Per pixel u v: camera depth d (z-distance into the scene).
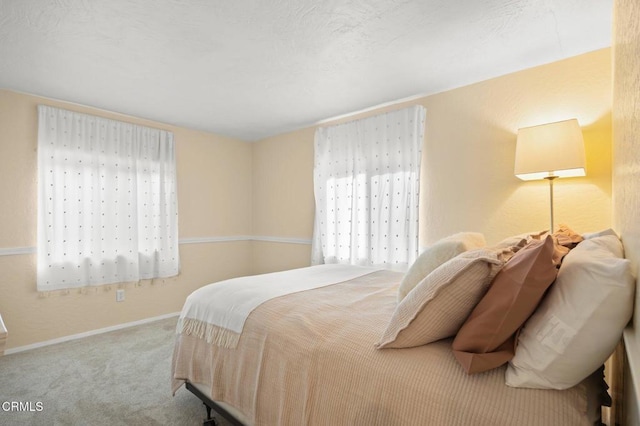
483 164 2.53
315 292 1.77
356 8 1.68
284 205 4.06
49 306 2.79
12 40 1.94
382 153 3.03
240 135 4.18
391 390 0.98
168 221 3.54
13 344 2.61
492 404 0.85
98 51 2.08
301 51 2.11
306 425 1.14
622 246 1.04
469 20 1.79
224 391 1.50
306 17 1.75
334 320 1.34
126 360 2.47
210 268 4.01
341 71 2.39
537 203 2.29
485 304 0.99
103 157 3.08
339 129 3.35
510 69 2.36
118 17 1.73
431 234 2.79
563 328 0.83
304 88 2.70
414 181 2.83
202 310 1.73
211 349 1.59
